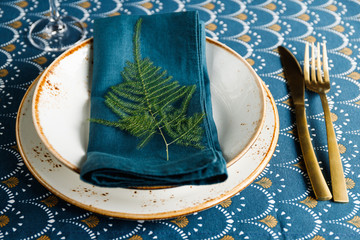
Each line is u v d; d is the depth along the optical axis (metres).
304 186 0.71
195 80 0.73
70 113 0.71
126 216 0.59
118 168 0.55
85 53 0.78
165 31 0.78
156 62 0.76
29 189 0.69
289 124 0.81
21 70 0.90
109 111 0.68
